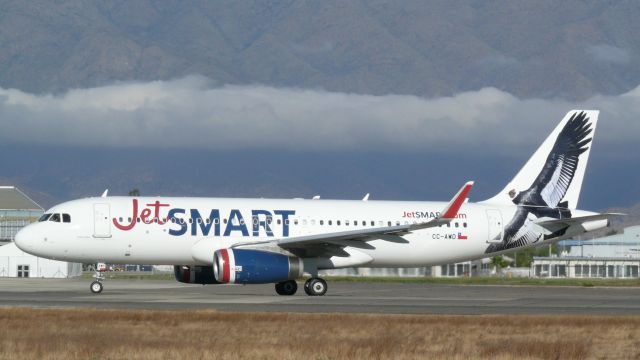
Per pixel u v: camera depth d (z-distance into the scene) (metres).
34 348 89.25
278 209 183.12
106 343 93.75
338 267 183.50
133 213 175.75
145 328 109.75
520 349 94.12
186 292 195.62
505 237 196.38
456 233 192.88
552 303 170.62
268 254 170.62
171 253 177.50
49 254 174.38
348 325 115.19
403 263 192.50
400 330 111.44
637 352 96.69
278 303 156.75
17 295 177.25
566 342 101.12
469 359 87.25
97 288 183.38
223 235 178.00
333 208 187.12
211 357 85.00
